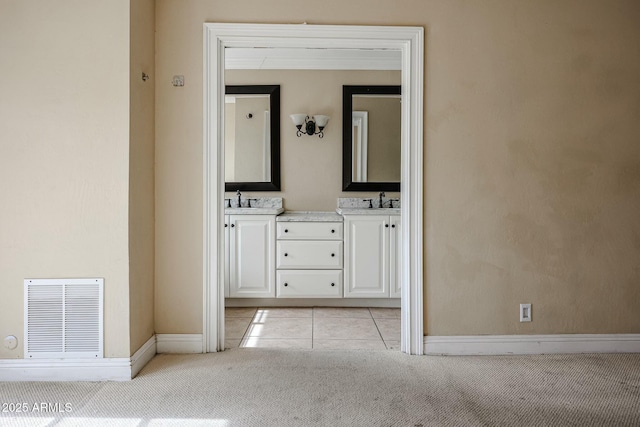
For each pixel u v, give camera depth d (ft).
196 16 9.93
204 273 10.03
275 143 15.96
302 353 10.26
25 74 8.55
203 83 9.92
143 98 9.34
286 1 10.00
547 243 10.16
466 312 10.13
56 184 8.62
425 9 10.01
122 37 8.62
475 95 10.03
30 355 8.64
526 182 10.12
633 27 10.19
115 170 8.66
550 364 9.52
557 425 7.04
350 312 14.25
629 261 10.24
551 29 10.09
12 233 8.60
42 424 7.01
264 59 15.70
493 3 10.04
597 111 10.18
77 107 8.61
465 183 10.06
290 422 7.10
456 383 8.57
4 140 8.55
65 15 8.58
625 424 7.07
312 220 14.48
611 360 9.75
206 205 9.98
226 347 10.69
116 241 8.68
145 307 9.57
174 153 9.96
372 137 15.99
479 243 10.09
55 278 8.64
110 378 8.68
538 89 10.10
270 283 14.56
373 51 15.44
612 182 10.21
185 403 7.73
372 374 9.00
